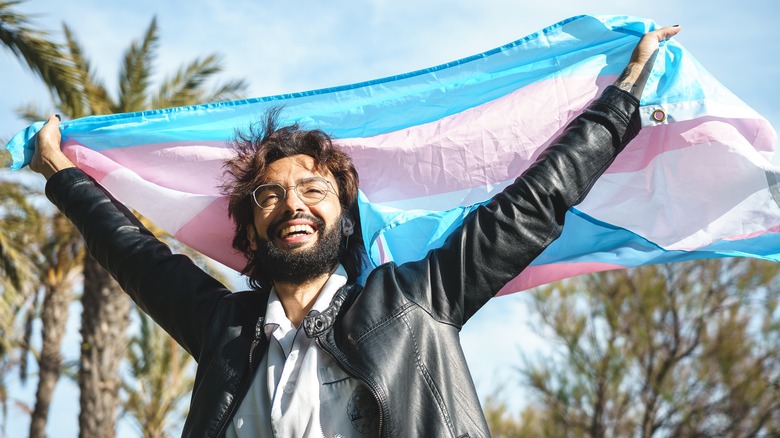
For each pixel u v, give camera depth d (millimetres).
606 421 12758
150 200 3680
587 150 3150
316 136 3271
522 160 3588
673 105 3467
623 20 3627
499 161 3594
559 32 3680
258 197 3131
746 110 3492
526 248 3002
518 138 3605
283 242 3037
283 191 3119
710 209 3473
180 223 3660
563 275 3574
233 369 2895
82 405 11172
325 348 2805
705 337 12641
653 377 12711
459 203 3576
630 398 12789
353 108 3693
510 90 3670
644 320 12828
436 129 3648
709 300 12797
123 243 3328
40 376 14070
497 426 13328
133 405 13047
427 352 2820
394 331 2820
